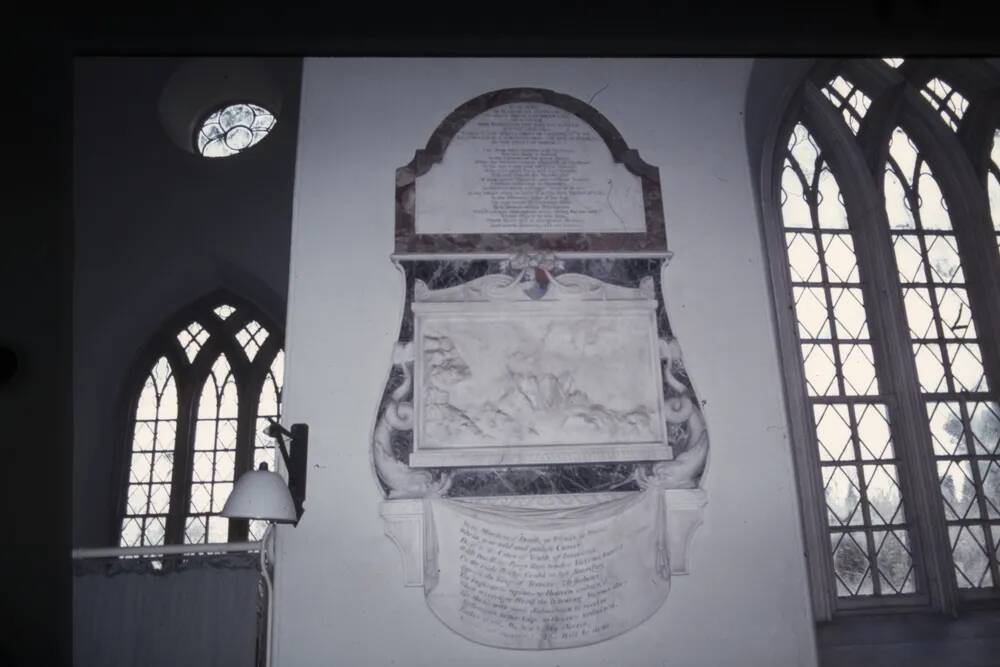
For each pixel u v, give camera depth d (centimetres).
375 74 513
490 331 462
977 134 642
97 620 428
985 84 630
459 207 486
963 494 554
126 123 726
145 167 718
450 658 414
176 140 752
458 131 503
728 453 450
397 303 465
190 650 427
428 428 443
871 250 593
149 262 699
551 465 441
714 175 505
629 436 448
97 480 678
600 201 493
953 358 589
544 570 425
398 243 476
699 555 434
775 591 432
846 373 572
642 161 504
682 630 423
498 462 438
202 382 723
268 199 700
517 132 506
